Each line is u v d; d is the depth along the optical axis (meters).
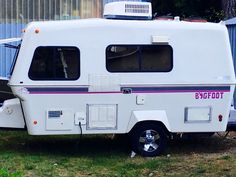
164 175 7.46
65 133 8.36
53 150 9.11
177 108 8.59
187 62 8.61
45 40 8.25
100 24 8.38
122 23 8.45
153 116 8.49
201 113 8.65
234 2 14.87
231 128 9.12
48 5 12.43
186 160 8.38
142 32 8.49
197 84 8.61
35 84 8.22
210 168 7.80
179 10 17.00
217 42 8.70
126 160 8.39
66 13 12.52
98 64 8.38
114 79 8.39
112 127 8.45
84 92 8.35
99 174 7.55
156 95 8.52
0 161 8.16
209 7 16.91
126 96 8.45
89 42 8.34
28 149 9.16
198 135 9.03
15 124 8.53
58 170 7.74
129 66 8.45
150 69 8.50
